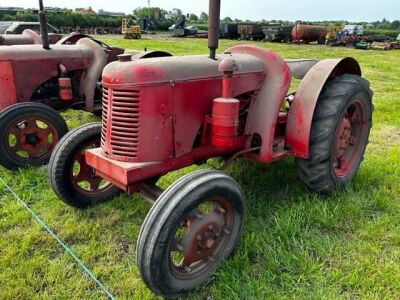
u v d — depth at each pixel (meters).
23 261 2.46
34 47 4.35
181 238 2.15
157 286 2.04
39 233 2.78
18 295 2.20
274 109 2.70
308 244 2.59
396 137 4.82
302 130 2.83
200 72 2.46
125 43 20.08
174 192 2.04
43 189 3.50
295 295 2.17
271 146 2.73
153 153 2.32
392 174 3.64
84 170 3.06
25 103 3.82
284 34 24.39
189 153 2.52
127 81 2.22
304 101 2.83
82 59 4.59
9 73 4.14
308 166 2.98
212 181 2.12
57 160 2.88
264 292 2.18
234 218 2.35
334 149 3.05
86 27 34.50
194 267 2.26
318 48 20.11
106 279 2.36
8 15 30.47
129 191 2.36
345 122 3.11
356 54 17.12
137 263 2.01
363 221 2.87
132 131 2.28
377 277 2.31
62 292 2.24
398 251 2.54
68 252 2.58
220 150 2.71
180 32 29.39
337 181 3.15
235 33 27.28
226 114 2.30
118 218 2.97
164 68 2.29
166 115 2.31
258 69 2.75
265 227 2.78
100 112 5.01
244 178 3.53
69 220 2.93
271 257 2.45
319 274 2.31
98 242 2.69
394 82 9.41
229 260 2.39
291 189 3.33
